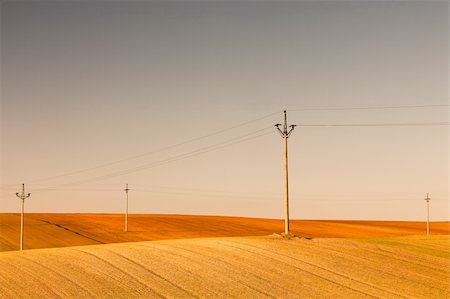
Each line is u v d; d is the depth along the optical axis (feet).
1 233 295.28
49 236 287.69
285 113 166.71
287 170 170.60
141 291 112.37
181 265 135.13
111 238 284.20
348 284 121.19
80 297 107.86
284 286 118.01
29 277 123.03
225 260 140.67
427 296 114.32
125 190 311.47
